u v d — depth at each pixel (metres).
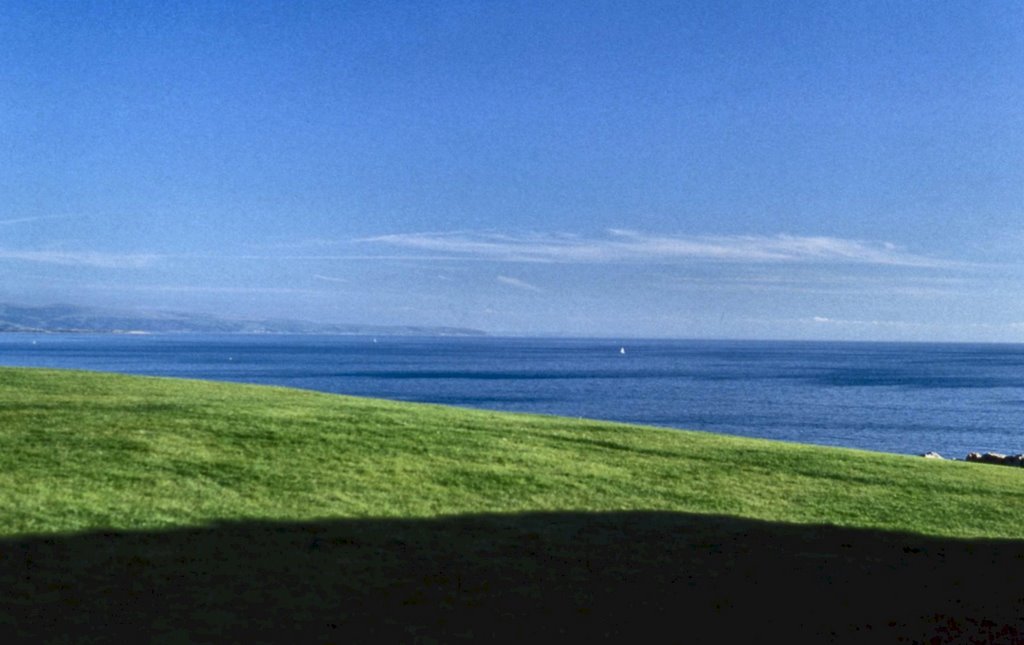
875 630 7.93
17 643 6.73
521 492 13.66
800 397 102.06
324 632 7.29
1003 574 10.28
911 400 99.75
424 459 15.52
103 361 174.12
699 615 8.20
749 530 11.99
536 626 7.70
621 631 7.66
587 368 174.88
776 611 8.41
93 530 10.12
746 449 19.17
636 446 18.56
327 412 19.91
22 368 26.67
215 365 163.62
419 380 123.69
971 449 58.91
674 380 134.75
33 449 14.05
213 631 7.20
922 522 13.23
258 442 15.84
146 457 14.10
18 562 8.80
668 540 11.19
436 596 8.44
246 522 10.91
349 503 12.26
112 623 7.29
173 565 9.05
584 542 10.86
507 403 87.44
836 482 16.17
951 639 7.74
